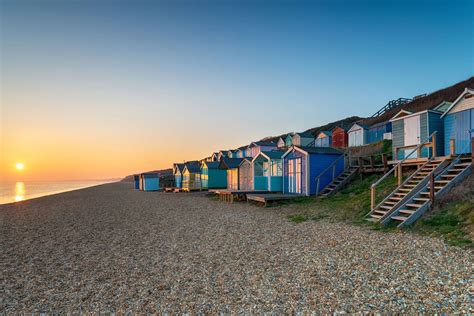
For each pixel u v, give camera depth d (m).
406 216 11.12
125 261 8.78
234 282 6.69
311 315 5.02
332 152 21.81
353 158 24.64
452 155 13.63
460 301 5.11
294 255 8.44
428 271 6.53
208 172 39.69
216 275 7.20
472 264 6.67
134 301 5.96
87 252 10.06
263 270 7.36
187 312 5.38
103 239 12.08
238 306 5.51
